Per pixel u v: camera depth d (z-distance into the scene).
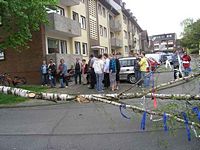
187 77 5.22
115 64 17.91
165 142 6.52
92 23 39.25
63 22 26.77
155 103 4.76
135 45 73.69
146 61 18.09
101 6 44.91
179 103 5.49
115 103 4.00
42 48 25.22
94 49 39.56
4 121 10.33
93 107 12.08
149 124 7.98
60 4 29.80
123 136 7.39
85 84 22.25
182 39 82.88
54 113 11.45
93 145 6.82
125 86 20.08
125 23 62.66
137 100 6.78
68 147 6.80
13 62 26.02
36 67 25.45
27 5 18.17
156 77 6.78
